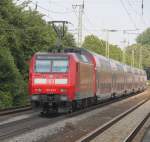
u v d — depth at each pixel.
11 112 31.92
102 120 28.62
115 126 25.45
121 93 57.50
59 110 30.55
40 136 20.28
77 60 31.36
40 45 51.38
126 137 19.67
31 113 32.12
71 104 30.92
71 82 30.25
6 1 47.25
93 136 20.47
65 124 25.41
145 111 37.28
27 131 21.92
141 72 86.06
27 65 50.09
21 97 45.19
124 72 59.81
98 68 39.84
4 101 40.72
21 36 49.59
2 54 42.62
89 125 25.52
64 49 34.25
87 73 35.09
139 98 61.00
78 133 21.83
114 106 42.69
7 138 19.36
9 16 47.72
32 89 30.45
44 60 30.69
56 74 30.28
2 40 42.91
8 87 42.78
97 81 39.47
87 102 37.28
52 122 26.34
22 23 49.75
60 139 19.48
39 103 30.48
